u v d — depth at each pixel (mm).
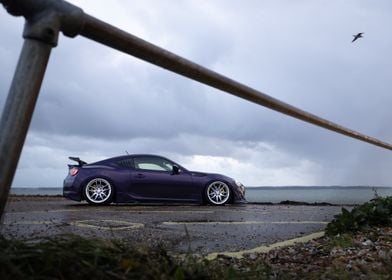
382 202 5184
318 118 2088
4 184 971
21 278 1153
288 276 2244
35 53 970
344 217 4438
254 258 3061
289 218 6676
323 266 2684
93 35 1076
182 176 10461
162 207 9062
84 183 9766
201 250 3510
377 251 3160
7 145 961
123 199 9969
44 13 967
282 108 1759
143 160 10398
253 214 7309
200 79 1373
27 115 979
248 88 1544
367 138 2867
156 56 1219
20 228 4445
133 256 1604
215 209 8602
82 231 4438
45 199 12570
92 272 1341
